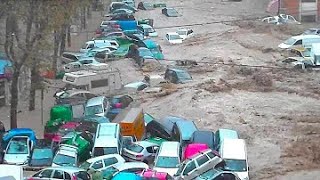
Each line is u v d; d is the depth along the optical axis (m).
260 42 95.44
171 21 114.25
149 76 73.81
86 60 77.75
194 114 61.19
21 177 39.03
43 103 65.69
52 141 50.56
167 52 91.06
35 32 58.75
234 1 130.62
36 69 61.47
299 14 115.69
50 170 41.66
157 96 66.88
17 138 49.53
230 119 59.94
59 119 55.81
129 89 68.56
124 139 50.53
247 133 56.22
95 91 67.12
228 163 44.41
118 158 45.50
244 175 43.53
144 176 41.25
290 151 51.41
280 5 116.69
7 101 64.19
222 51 89.62
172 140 52.19
